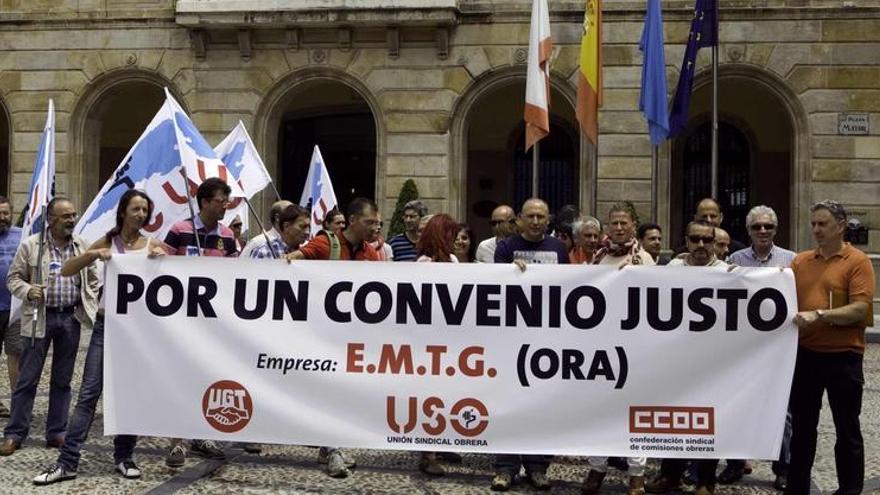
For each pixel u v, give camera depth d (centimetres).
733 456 686
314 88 2558
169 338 718
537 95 1509
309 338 714
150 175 953
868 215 1928
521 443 702
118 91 2216
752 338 687
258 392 712
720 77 1983
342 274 716
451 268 709
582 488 724
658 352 695
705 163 2452
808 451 682
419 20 2006
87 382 738
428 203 2053
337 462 763
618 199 1991
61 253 832
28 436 884
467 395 705
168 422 715
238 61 2116
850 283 662
